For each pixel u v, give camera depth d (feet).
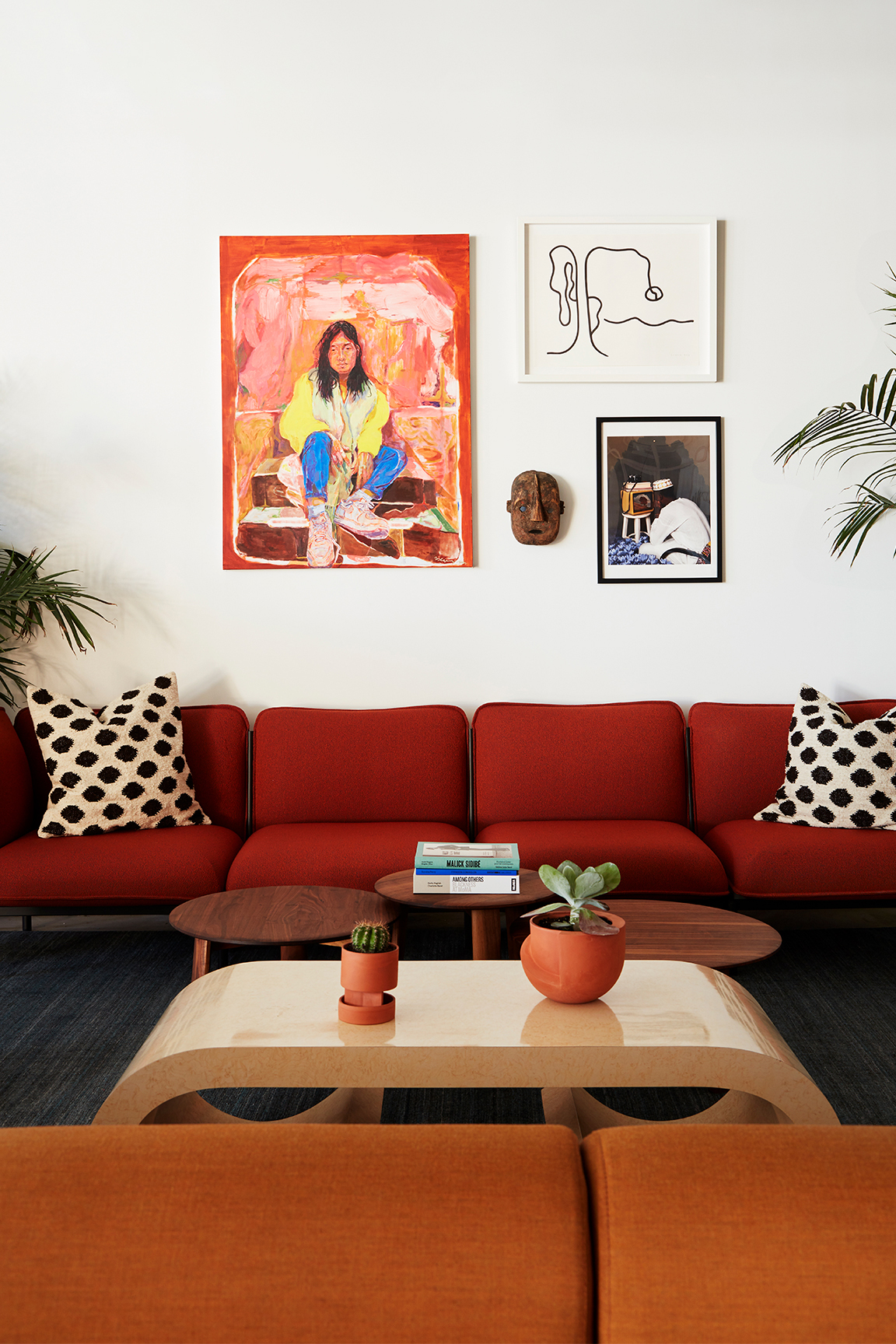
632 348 11.87
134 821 10.11
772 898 9.46
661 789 11.02
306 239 11.73
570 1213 1.82
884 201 11.89
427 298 11.78
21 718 11.10
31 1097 6.95
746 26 11.76
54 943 10.73
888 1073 7.27
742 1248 1.76
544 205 11.84
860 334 11.95
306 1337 1.72
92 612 11.82
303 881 9.12
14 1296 1.74
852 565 12.02
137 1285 1.75
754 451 12.00
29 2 11.60
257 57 11.70
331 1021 4.33
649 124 11.84
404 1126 2.02
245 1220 1.81
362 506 11.83
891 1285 1.73
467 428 11.81
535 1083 4.05
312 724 11.17
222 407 11.75
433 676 11.98
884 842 9.51
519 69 11.76
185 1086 4.05
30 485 11.80
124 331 11.80
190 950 10.45
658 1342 1.70
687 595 12.00
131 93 11.69
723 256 11.93
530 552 11.94
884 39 11.79
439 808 10.98
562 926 4.61
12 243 11.76
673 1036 4.14
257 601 11.90
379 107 11.76
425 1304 1.73
